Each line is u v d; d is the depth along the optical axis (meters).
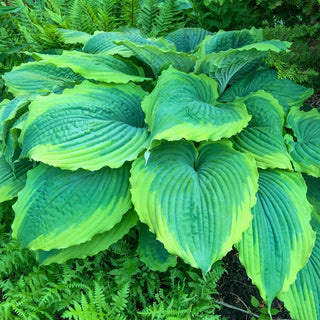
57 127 0.72
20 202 0.72
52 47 1.21
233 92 0.99
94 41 1.03
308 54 0.86
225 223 0.64
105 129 0.74
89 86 0.81
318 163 0.78
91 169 0.69
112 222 0.70
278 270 0.67
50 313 0.74
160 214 0.65
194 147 0.78
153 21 1.44
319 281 0.73
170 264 0.74
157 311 0.69
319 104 1.17
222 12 1.07
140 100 0.85
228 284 0.86
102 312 0.69
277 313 0.81
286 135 0.84
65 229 0.69
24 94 0.93
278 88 0.94
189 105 0.72
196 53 1.02
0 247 0.85
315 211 0.84
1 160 0.87
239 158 0.71
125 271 0.77
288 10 0.92
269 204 0.72
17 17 1.36
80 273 0.80
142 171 0.70
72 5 1.37
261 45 0.78
